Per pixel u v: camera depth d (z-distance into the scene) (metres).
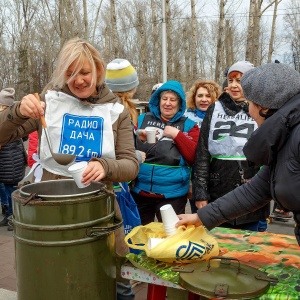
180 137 3.18
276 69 1.58
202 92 4.25
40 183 1.88
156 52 23.52
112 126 2.08
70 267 1.61
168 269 1.68
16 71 38.16
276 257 1.82
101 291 1.72
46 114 2.00
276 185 1.56
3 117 1.92
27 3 32.69
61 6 20.23
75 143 2.00
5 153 4.97
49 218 1.57
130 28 31.55
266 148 1.54
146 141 3.28
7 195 5.13
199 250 1.71
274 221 5.45
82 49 1.93
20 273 1.69
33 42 36.78
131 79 3.37
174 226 1.82
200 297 1.91
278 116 1.51
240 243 2.01
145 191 3.27
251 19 14.14
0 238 4.69
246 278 1.53
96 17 27.38
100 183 1.84
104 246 1.71
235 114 3.01
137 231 1.91
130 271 1.79
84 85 1.98
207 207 1.86
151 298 1.81
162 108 3.42
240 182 2.94
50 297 1.63
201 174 3.04
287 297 1.43
